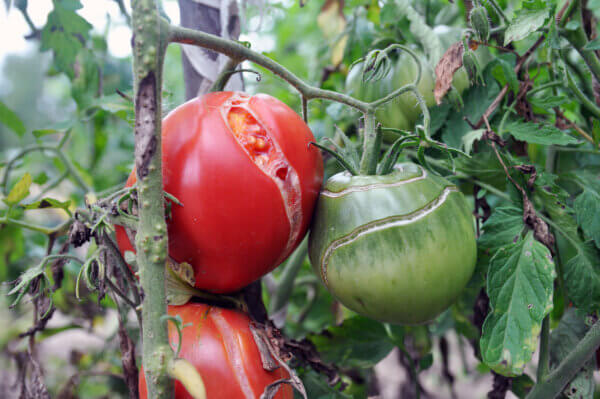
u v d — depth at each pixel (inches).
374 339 15.3
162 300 9.0
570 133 14.9
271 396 10.2
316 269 11.3
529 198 12.5
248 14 16.1
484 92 13.2
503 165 12.2
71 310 20.1
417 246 10.2
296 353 12.6
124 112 15.3
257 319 12.6
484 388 31.7
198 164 9.9
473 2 11.0
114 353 21.3
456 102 13.1
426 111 10.6
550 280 10.8
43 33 17.2
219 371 10.4
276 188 10.3
